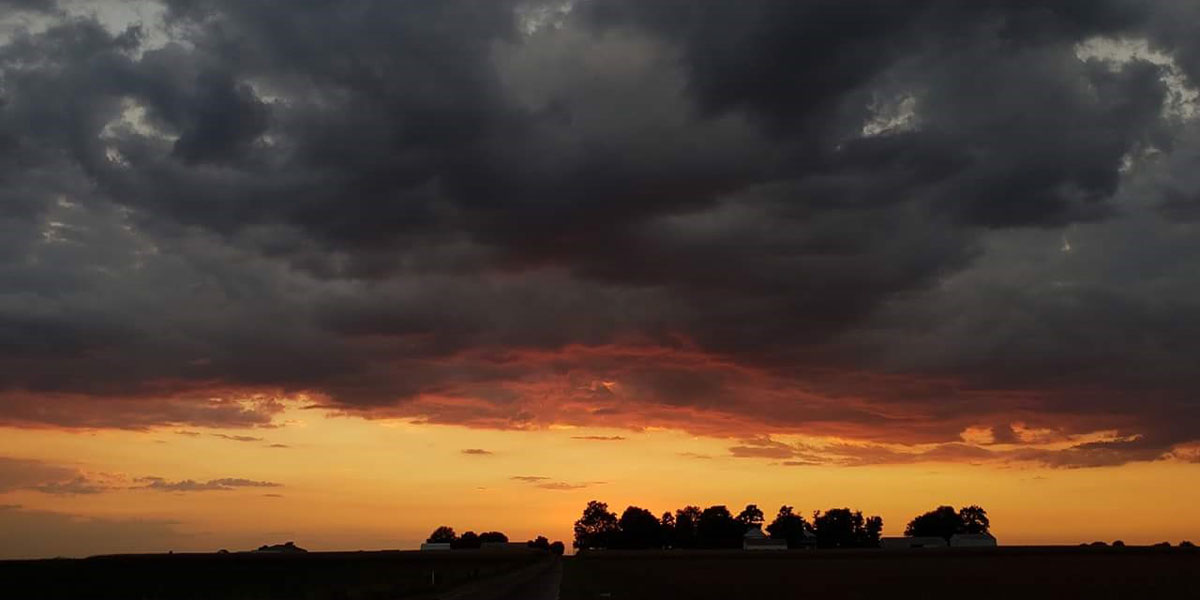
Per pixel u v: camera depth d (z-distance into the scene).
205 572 129.38
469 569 136.38
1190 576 92.44
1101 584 76.06
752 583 79.31
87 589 88.31
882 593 63.56
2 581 104.25
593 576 97.75
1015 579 86.81
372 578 107.69
